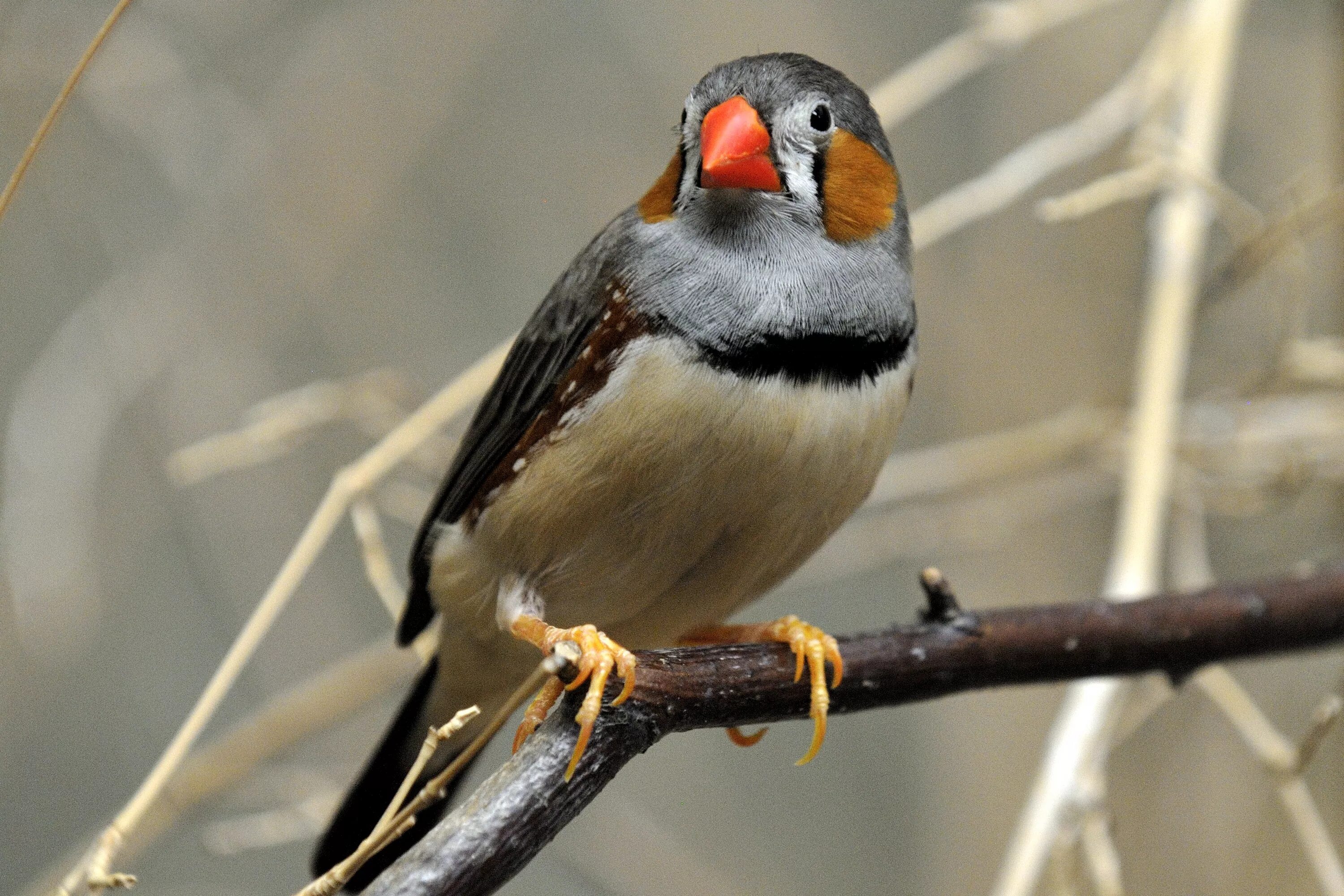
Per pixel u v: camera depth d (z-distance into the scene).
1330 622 6.90
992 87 11.96
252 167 11.24
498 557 6.51
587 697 5.18
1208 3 8.33
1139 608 6.74
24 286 13.03
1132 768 10.11
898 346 6.29
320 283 11.84
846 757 14.18
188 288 11.11
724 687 5.71
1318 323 10.60
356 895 7.41
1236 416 9.74
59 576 9.48
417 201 13.70
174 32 12.23
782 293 6.07
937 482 10.35
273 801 10.16
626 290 6.18
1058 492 10.95
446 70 12.41
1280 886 9.50
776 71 6.48
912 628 6.43
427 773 7.61
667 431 5.95
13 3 11.24
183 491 11.57
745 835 14.02
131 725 13.90
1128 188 8.21
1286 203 10.54
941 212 8.18
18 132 11.16
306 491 11.96
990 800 11.15
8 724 12.24
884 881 13.57
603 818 10.98
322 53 12.27
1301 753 6.52
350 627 12.33
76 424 10.12
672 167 6.59
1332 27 10.03
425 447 8.88
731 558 6.39
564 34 13.76
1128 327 10.95
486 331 13.77
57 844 13.88
